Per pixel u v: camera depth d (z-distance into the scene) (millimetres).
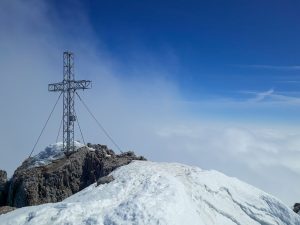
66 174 64250
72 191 63719
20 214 36531
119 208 35938
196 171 50125
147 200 37125
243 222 43000
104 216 34906
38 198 61312
